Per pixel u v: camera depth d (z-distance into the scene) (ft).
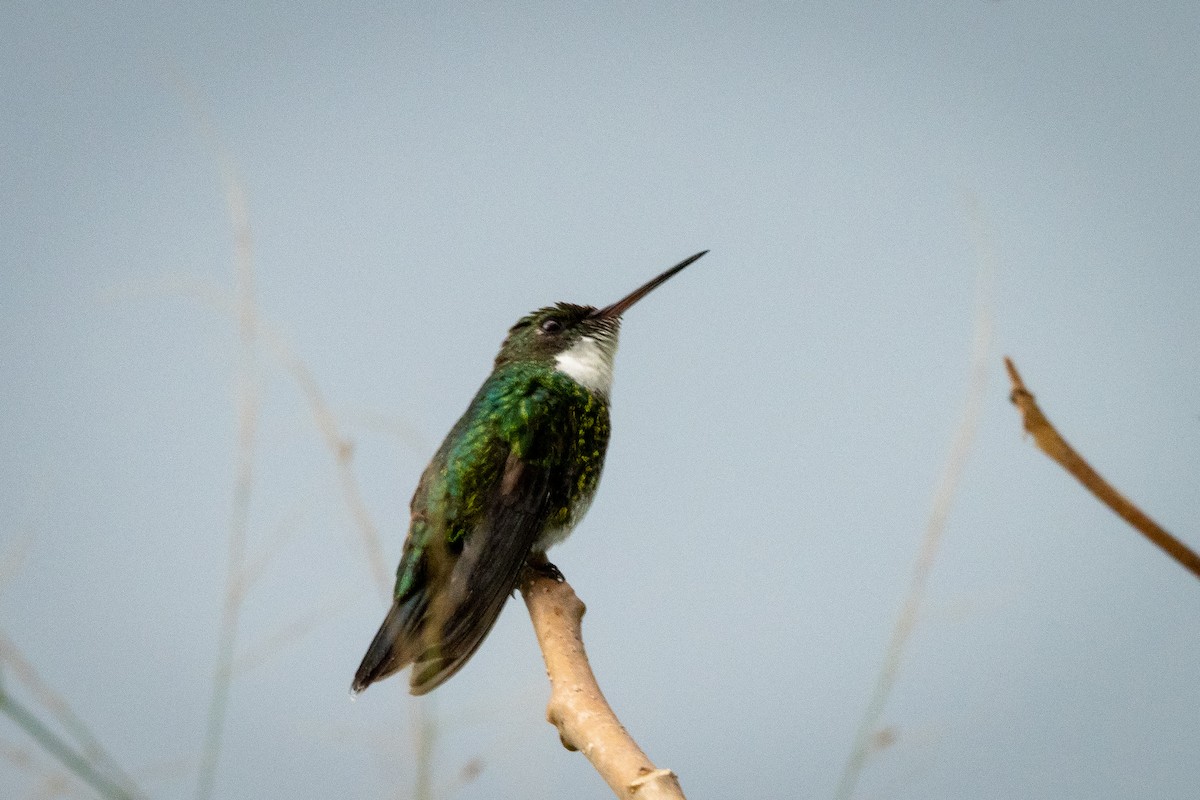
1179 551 7.92
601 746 15.26
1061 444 8.27
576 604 20.06
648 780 14.42
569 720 15.81
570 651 18.76
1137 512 8.00
